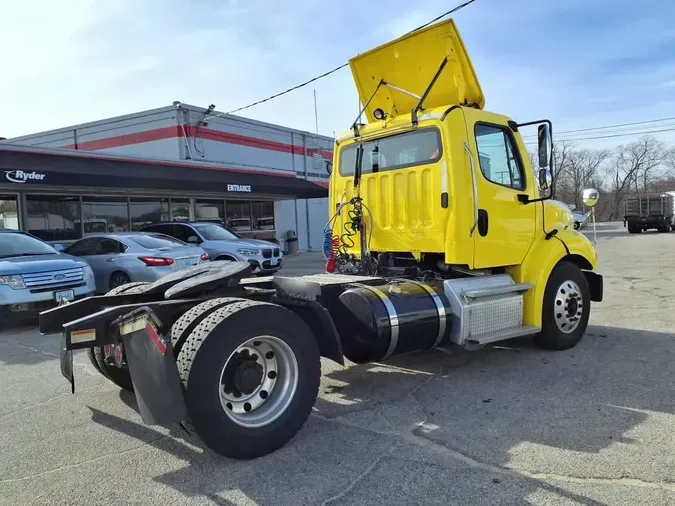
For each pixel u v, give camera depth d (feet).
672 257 56.90
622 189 262.88
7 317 26.96
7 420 14.80
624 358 18.81
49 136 80.07
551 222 20.13
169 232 49.19
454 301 16.62
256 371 12.21
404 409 14.65
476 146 17.66
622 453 11.46
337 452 12.07
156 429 13.93
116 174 46.83
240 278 14.26
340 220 21.17
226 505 10.00
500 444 12.17
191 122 67.87
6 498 10.48
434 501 9.83
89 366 20.47
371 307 15.17
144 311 11.53
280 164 84.33
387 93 20.43
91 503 10.23
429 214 17.80
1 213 47.24
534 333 20.20
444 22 17.69
